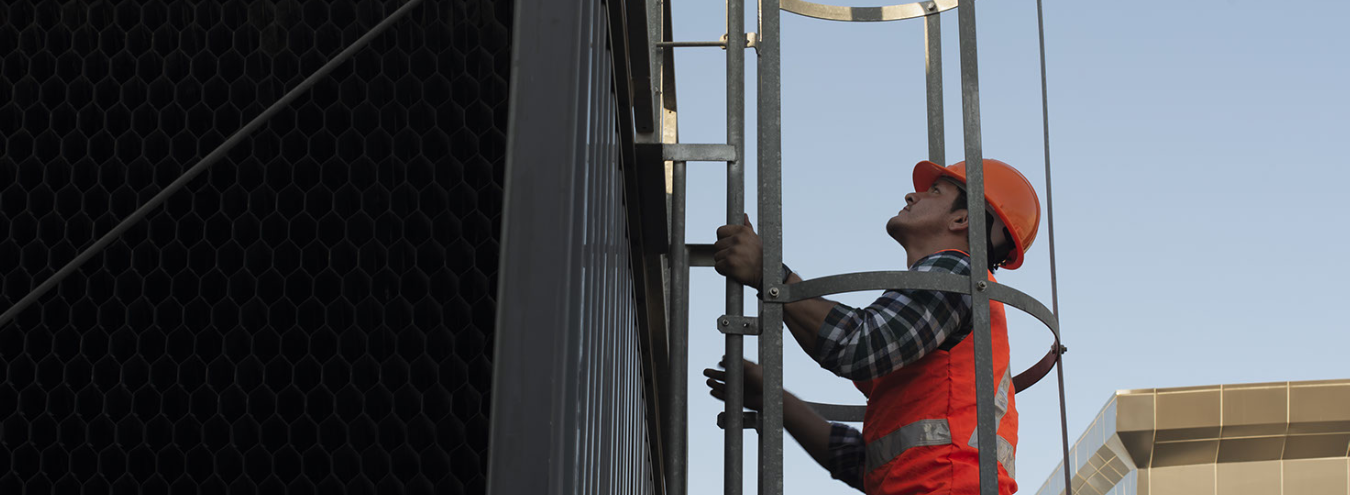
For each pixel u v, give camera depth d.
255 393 1.78
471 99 1.90
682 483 3.43
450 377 1.78
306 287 1.82
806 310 3.27
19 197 1.88
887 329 3.22
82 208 1.87
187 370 1.80
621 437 2.84
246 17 1.95
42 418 1.79
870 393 3.35
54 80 1.94
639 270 3.50
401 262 1.82
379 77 1.91
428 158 1.88
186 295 1.82
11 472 1.77
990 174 3.56
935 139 3.56
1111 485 39.59
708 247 4.17
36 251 1.85
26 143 1.91
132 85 1.93
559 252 1.68
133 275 1.83
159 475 1.76
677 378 3.46
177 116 1.91
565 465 1.67
